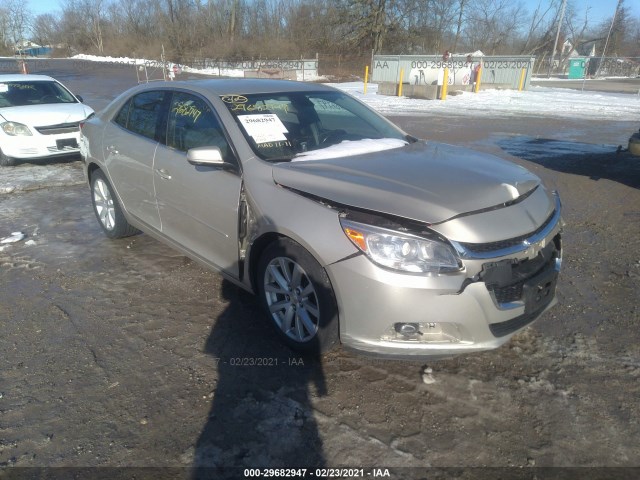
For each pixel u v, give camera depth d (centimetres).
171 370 300
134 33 5553
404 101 1942
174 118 395
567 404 273
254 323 351
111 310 368
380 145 365
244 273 334
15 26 5975
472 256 253
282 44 4278
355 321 267
